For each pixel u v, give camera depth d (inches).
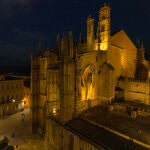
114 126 1440.7
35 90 2311.8
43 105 2239.2
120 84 2086.6
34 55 2351.1
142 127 1354.6
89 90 1962.4
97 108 1866.4
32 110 2276.1
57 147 1713.8
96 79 1946.4
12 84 3016.7
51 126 1835.6
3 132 2196.1
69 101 1737.2
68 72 1717.5
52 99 2089.1
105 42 1978.3
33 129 2251.5
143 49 2396.7
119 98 2011.6
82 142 1358.3
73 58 1804.9
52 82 2081.7
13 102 3031.5
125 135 1270.9
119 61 2139.5
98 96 1946.4
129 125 1414.9
